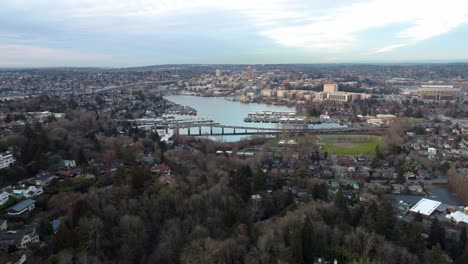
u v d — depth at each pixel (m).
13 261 183.50
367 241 198.62
